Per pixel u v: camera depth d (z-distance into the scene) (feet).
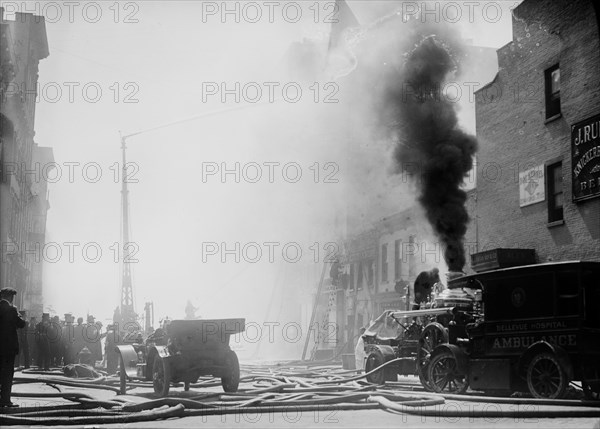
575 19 82.79
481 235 98.32
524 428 32.89
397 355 63.00
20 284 162.40
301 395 47.24
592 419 36.68
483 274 51.67
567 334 45.73
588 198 79.41
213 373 53.16
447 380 53.36
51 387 63.46
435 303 58.39
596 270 45.88
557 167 86.07
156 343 58.29
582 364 45.47
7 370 42.06
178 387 61.52
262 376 70.90
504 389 48.85
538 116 88.69
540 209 87.66
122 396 52.60
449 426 33.86
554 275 46.85
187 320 53.16
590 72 80.33
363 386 56.80
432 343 56.24
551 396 45.70
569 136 83.25
